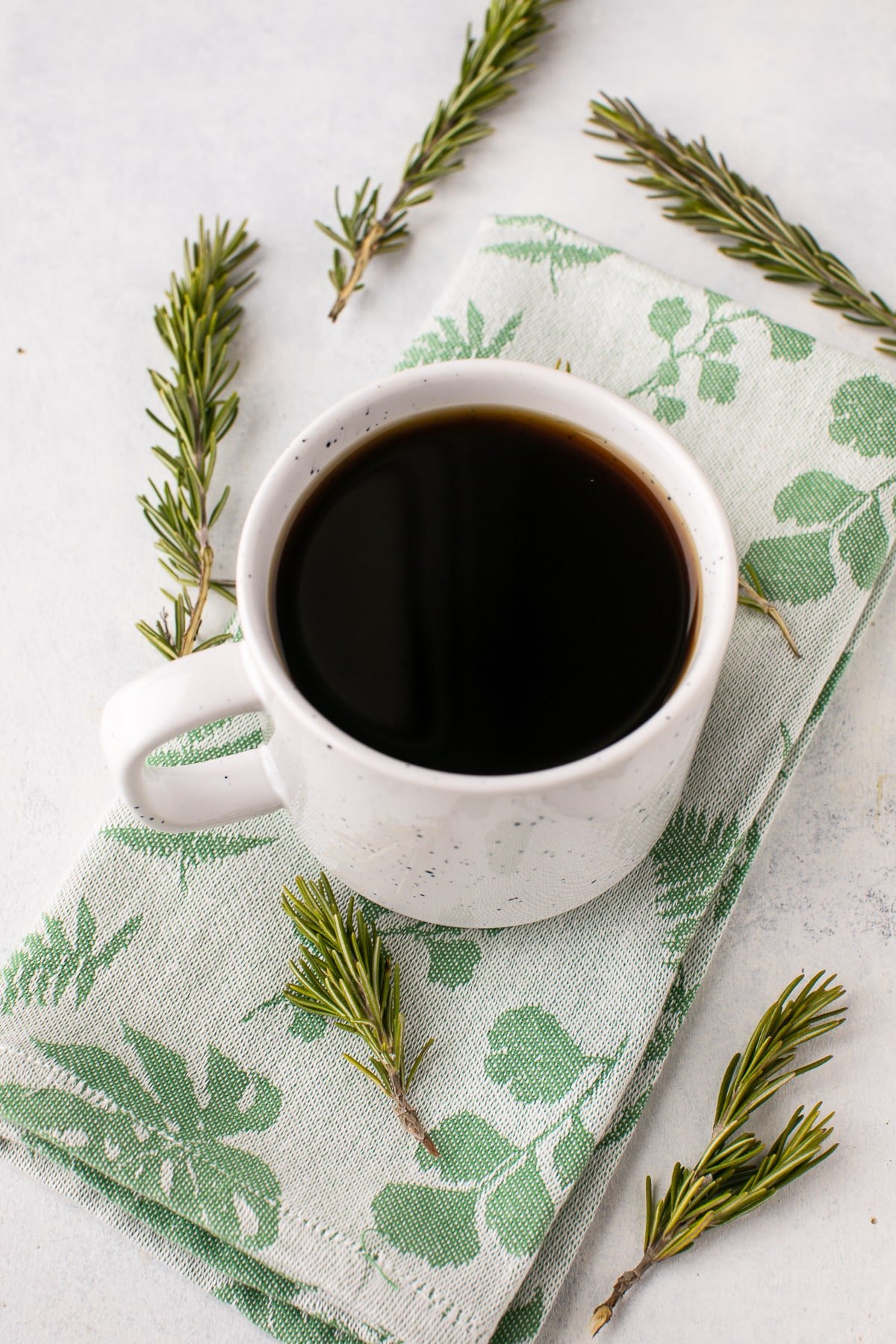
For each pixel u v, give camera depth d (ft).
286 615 1.29
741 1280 1.43
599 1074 1.39
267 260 1.73
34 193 1.77
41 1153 1.43
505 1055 1.40
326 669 1.28
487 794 1.17
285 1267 1.36
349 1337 1.40
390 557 1.31
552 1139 1.38
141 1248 1.45
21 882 1.56
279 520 1.28
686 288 1.56
